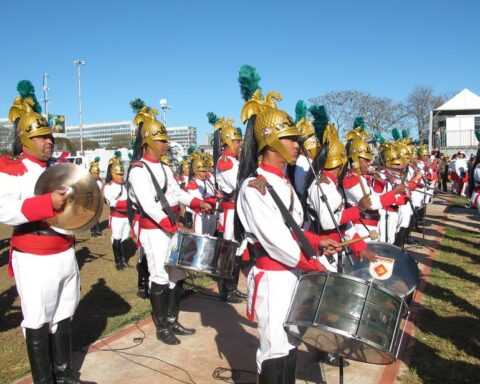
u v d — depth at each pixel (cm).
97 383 382
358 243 335
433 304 570
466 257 828
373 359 290
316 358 411
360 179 488
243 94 382
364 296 261
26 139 344
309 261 269
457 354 430
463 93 2906
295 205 297
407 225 816
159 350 443
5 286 684
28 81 381
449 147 2784
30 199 303
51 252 333
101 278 738
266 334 279
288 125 285
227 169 672
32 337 329
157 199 470
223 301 589
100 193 345
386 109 2847
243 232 310
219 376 390
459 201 1742
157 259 464
